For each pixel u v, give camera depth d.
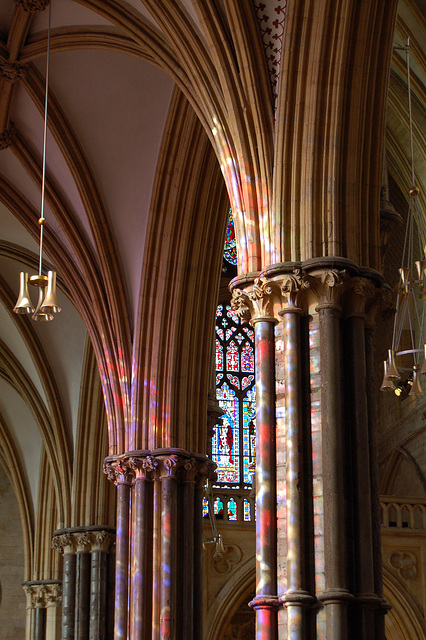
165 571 19.08
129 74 19.16
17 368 28.44
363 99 13.27
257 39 13.81
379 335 31.94
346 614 11.53
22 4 17.52
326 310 12.66
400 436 30.22
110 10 16.45
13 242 24.52
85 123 20.12
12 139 20.64
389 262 30.95
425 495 28.56
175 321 20.16
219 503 28.08
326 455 12.14
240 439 32.38
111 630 26.30
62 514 27.55
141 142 20.02
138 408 20.16
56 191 21.06
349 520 11.99
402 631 25.06
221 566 24.53
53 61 19.19
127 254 20.78
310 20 13.26
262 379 12.87
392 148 26.45
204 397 20.39
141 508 19.53
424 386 28.62
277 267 12.86
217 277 20.53
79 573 26.59
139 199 20.36
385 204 13.96
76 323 26.88
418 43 22.70
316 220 13.02
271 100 13.77
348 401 12.46
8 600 34.53
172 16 14.73
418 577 25.36
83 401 27.19
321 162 13.13
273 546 12.34
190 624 18.98
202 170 19.84
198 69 14.65
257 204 13.66
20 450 32.94
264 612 12.07
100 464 27.22
